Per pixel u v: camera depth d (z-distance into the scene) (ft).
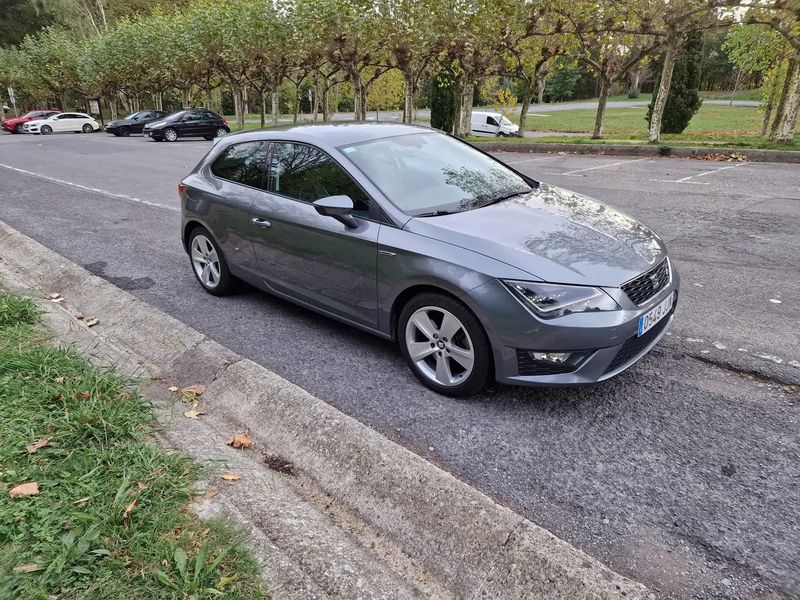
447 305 10.39
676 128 71.00
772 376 11.33
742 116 110.63
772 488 8.32
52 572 6.11
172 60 106.01
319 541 6.97
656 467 8.86
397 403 10.91
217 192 15.48
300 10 70.18
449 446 9.55
